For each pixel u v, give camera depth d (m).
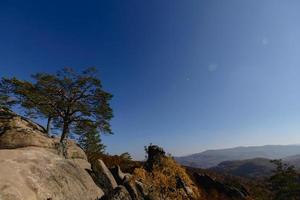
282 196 37.88
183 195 21.22
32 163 15.23
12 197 11.10
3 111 31.56
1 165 13.47
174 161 24.33
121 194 17.58
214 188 35.78
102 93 33.03
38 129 33.62
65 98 32.84
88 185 17.81
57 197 13.87
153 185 20.25
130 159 43.50
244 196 36.47
